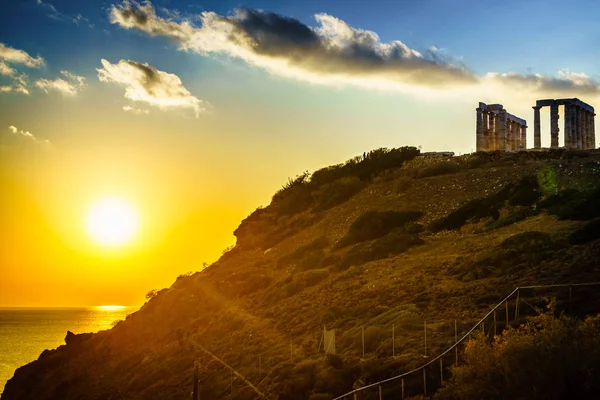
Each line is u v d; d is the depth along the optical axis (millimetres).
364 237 82125
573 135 110000
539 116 113438
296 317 59531
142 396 57219
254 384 44875
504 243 58062
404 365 36938
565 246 54562
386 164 110562
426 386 34219
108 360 84562
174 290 93938
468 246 65125
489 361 29609
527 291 44500
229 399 44438
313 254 81438
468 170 96875
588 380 27516
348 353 43781
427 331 42719
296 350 48594
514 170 88562
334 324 52625
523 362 28266
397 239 73875
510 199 77250
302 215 106125
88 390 71750
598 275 44406
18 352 190500
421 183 95000
